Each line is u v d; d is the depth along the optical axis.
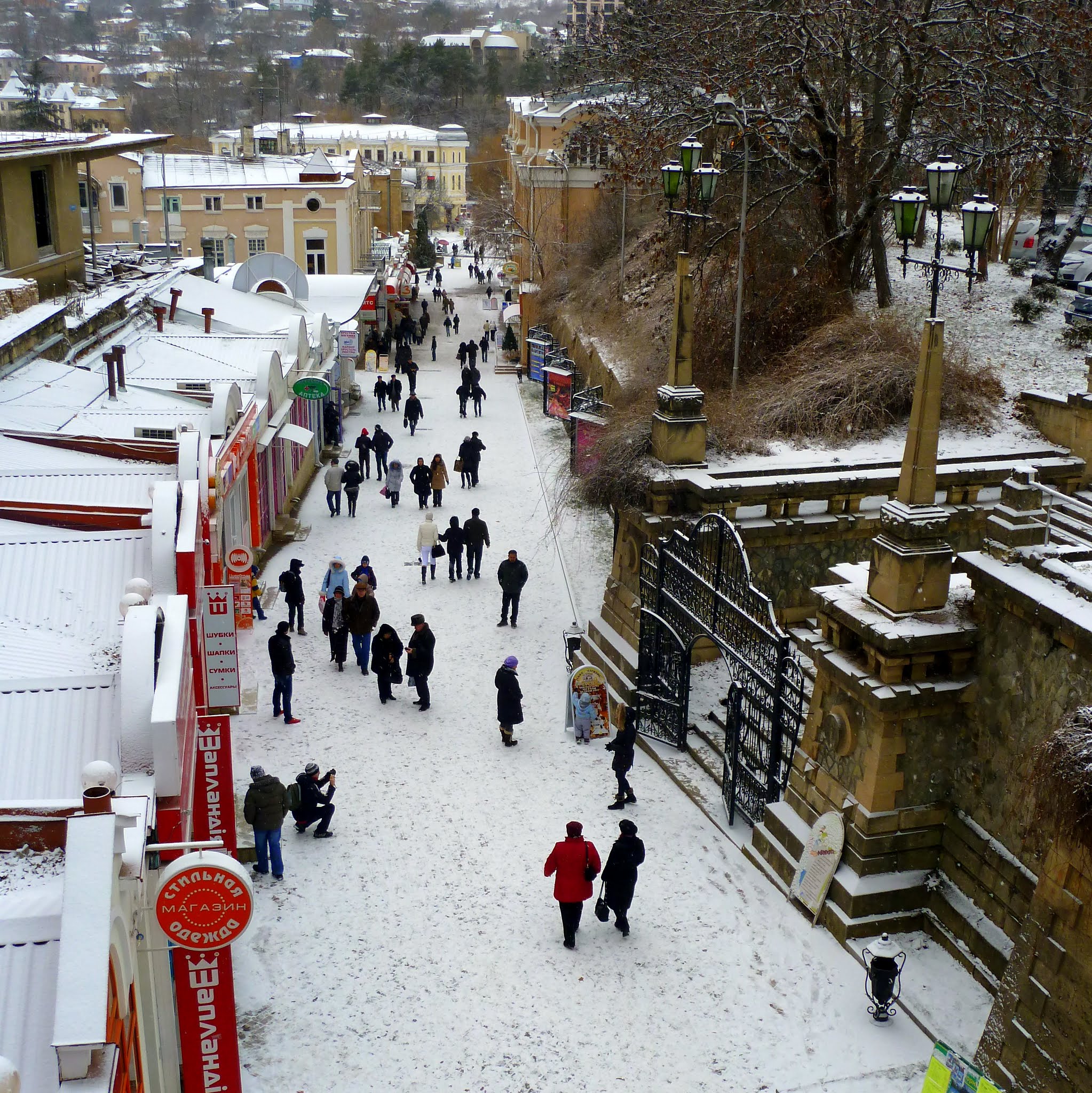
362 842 13.20
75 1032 5.25
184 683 9.38
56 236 27.02
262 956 11.23
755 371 21.72
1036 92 21.48
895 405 18.69
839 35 21.72
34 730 8.88
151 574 11.15
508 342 47.53
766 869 12.73
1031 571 10.65
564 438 33.00
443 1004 10.63
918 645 11.02
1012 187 28.14
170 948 8.00
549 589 21.53
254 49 195.38
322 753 15.25
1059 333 22.62
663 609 15.91
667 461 16.58
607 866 11.55
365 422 35.38
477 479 28.00
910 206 10.58
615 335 31.80
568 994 10.78
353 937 11.55
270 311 33.53
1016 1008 9.59
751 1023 10.44
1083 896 8.94
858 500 16.67
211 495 14.99
